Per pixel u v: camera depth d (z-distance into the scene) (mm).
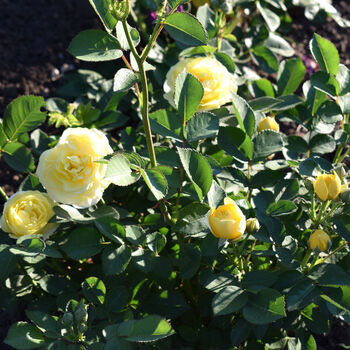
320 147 826
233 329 687
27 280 756
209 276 699
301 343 746
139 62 575
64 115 905
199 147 850
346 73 808
